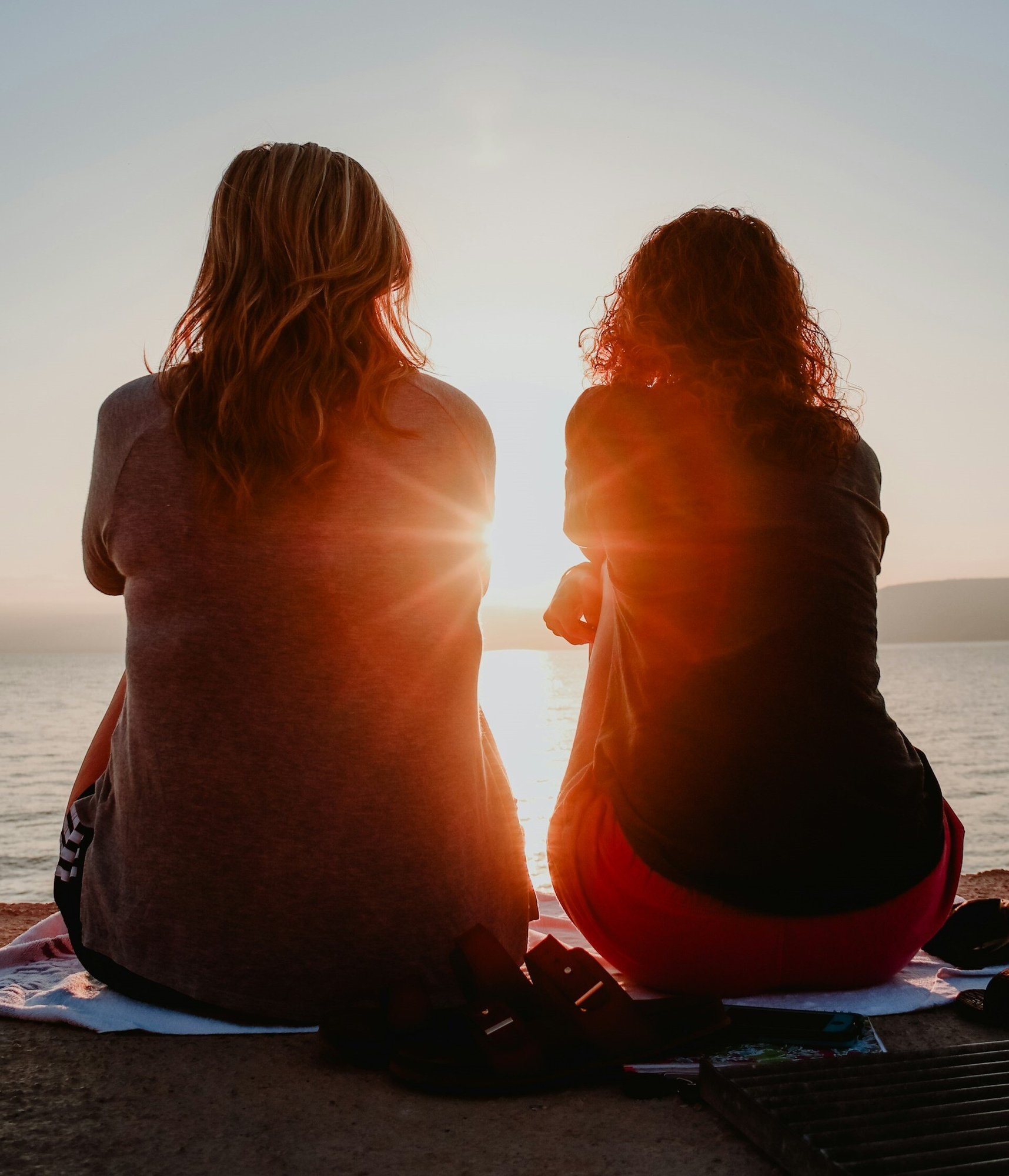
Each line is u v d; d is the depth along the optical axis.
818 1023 1.71
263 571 1.73
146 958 1.80
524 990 1.68
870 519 1.95
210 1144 1.36
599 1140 1.38
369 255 1.84
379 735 1.77
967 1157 1.18
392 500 1.79
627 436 1.93
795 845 1.78
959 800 37.78
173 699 1.76
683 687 1.84
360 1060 1.61
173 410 1.76
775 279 2.00
